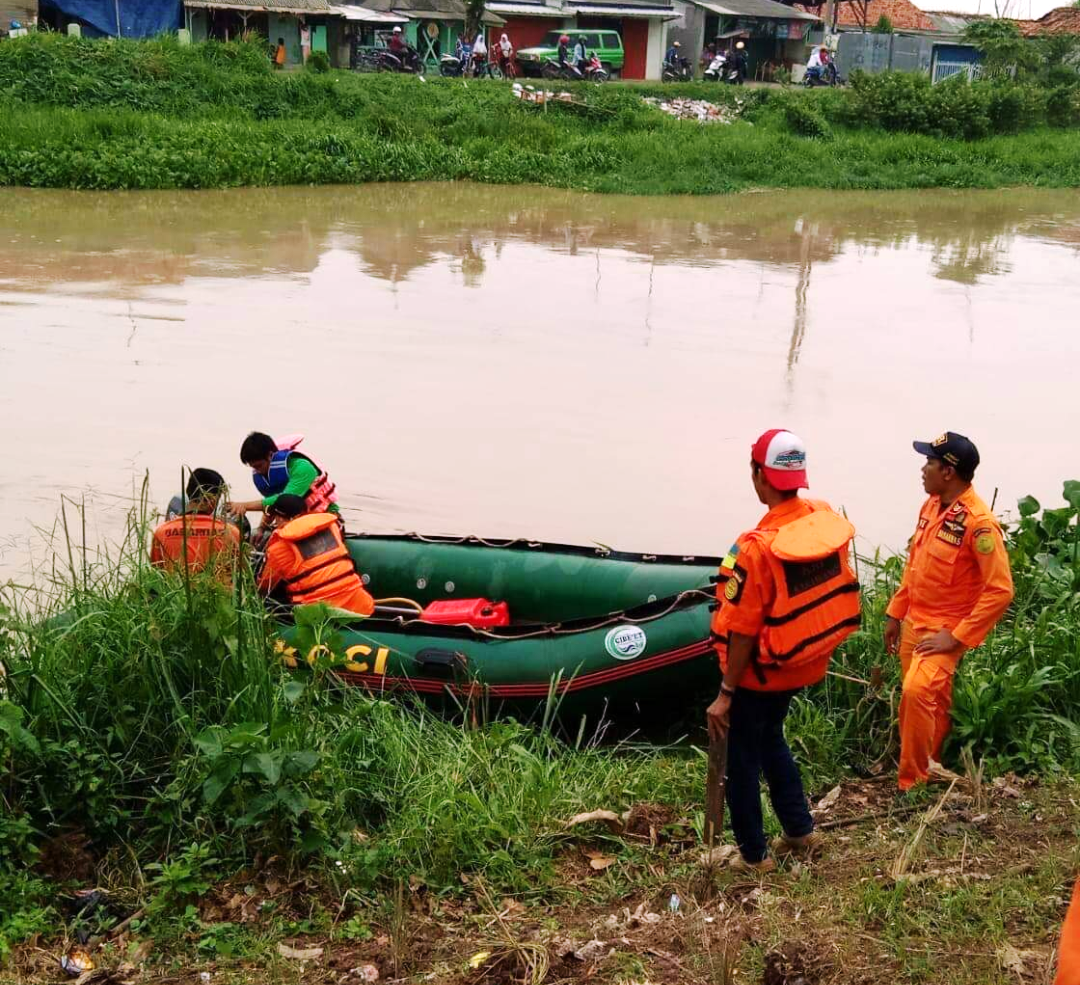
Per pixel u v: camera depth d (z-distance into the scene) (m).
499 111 32.78
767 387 12.25
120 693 4.71
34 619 6.06
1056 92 39.81
